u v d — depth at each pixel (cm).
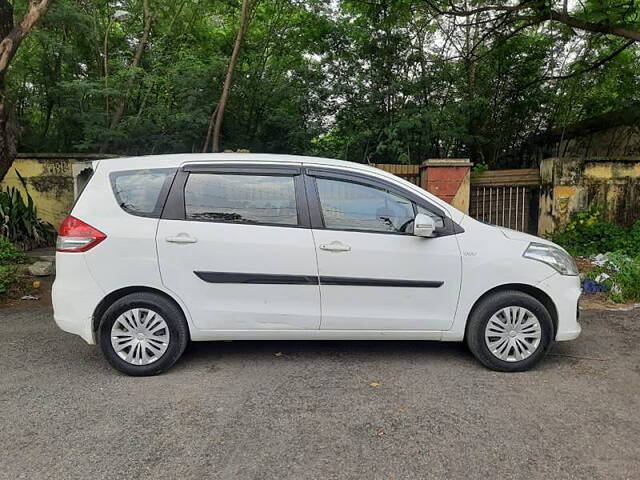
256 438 311
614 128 1159
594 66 1079
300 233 407
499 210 980
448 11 1043
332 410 348
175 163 417
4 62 642
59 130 1246
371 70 1170
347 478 271
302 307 409
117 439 310
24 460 288
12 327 543
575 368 426
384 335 418
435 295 414
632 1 845
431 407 353
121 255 396
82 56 1248
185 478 271
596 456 292
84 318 398
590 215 898
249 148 1216
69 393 377
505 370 416
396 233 413
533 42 1168
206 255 401
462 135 1130
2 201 932
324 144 1254
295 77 1223
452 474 275
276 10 1232
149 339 406
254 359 445
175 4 1259
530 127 1266
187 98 1114
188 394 374
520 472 277
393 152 1135
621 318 568
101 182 413
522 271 415
